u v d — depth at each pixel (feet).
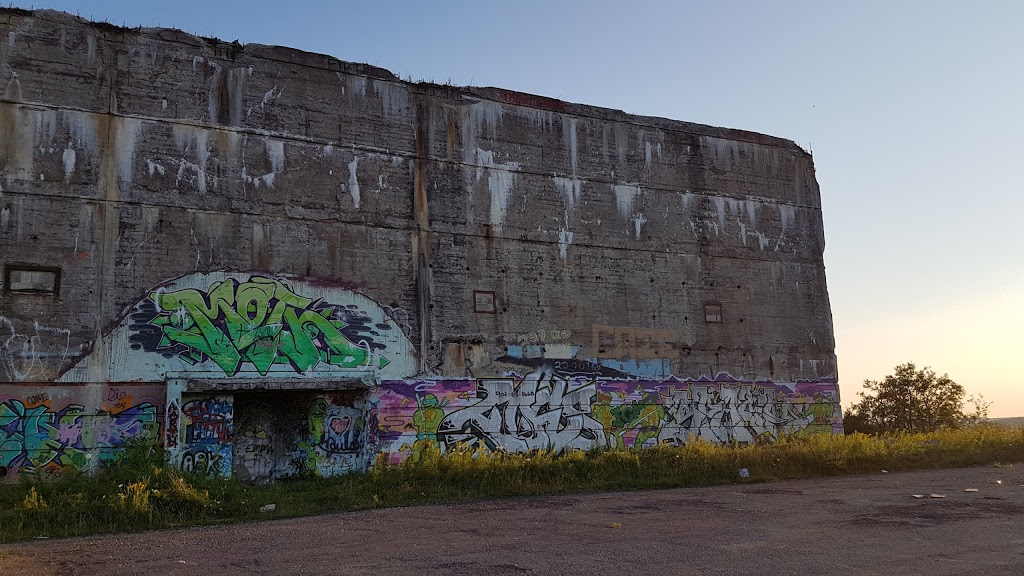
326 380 61.11
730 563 27.25
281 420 61.41
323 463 61.41
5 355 52.90
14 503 41.93
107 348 55.52
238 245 60.75
